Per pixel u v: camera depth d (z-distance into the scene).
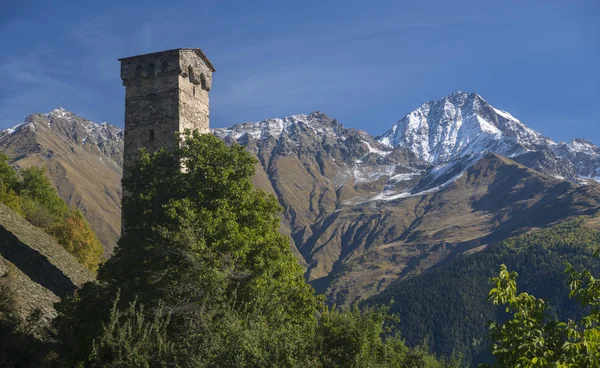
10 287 31.52
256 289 28.66
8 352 25.67
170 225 32.31
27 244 44.34
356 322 27.55
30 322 28.62
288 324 26.70
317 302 37.81
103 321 25.98
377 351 27.92
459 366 43.25
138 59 46.75
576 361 14.16
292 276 36.38
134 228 34.16
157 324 23.25
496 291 16.05
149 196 34.78
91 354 23.31
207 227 31.78
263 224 36.91
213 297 25.67
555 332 15.39
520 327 15.43
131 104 46.44
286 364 22.20
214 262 28.34
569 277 16.33
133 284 29.33
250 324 23.86
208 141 39.06
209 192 35.41
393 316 29.41
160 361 22.19
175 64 45.81
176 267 28.77
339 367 25.14
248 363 21.66
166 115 45.47
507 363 15.25
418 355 33.28
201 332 23.38
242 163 38.25
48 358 26.62
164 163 37.94
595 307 15.62
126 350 22.52
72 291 41.25
